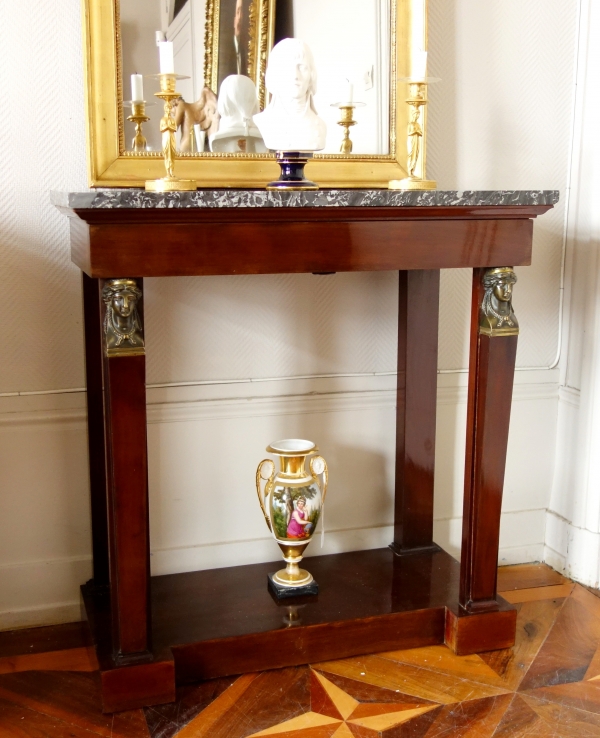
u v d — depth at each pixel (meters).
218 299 1.87
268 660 1.63
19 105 1.68
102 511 1.81
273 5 1.74
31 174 1.71
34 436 1.80
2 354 1.75
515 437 2.16
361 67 1.81
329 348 1.97
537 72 2.00
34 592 1.85
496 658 1.70
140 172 1.69
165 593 1.79
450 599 1.76
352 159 1.82
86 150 1.70
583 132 2.02
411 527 2.00
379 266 1.46
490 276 1.55
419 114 1.73
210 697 1.55
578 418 2.08
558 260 2.12
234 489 1.96
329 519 2.04
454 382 2.09
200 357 1.88
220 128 1.74
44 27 1.67
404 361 1.90
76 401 1.81
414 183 1.66
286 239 1.41
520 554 2.20
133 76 1.67
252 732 1.45
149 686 1.51
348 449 2.03
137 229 1.33
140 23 1.66
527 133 2.02
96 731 1.46
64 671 1.66
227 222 1.37
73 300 1.78
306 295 1.93
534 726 1.47
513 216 1.52
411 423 1.93
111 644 1.59
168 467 1.90
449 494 2.14
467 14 1.91
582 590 2.04
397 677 1.62
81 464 1.84
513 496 2.19
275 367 1.94
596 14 1.95
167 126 1.46
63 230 1.75
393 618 1.70
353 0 1.79
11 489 1.80
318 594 1.78
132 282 1.36
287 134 1.55
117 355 1.37
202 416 1.90
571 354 2.12
